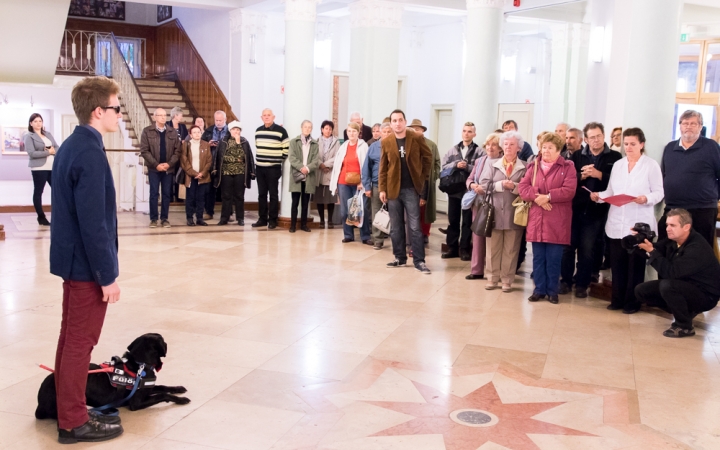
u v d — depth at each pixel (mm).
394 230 7805
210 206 11391
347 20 14312
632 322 5781
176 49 16953
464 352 4855
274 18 13531
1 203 11703
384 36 11312
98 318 3271
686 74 13133
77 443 3285
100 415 3432
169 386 3912
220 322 5395
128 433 3422
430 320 5648
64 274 3160
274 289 6547
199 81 15281
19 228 9734
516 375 4418
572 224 6750
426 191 8586
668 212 5570
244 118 13430
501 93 13297
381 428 3562
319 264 7824
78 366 3238
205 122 14727
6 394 3854
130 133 14312
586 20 11539
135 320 5379
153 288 6449
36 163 9898
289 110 10500
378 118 11484
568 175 6141
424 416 3727
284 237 9695
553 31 12008
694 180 5781
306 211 10328
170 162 10164
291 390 4051
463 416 3742
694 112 5770
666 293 5367
